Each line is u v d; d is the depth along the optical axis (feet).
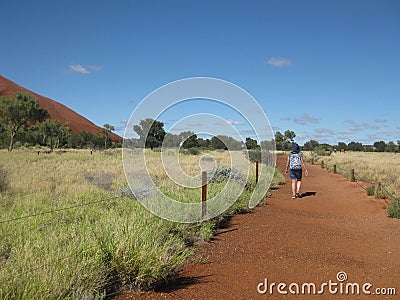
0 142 219.20
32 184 46.03
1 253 17.89
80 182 50.14
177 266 17.63
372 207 38.24
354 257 20.86
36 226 22.67
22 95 198.70
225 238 24.99
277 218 32.32
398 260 20.25
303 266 19.15
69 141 275.59
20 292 12.59
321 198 45.75
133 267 15.88
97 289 14.75
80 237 18.26
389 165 109.81
